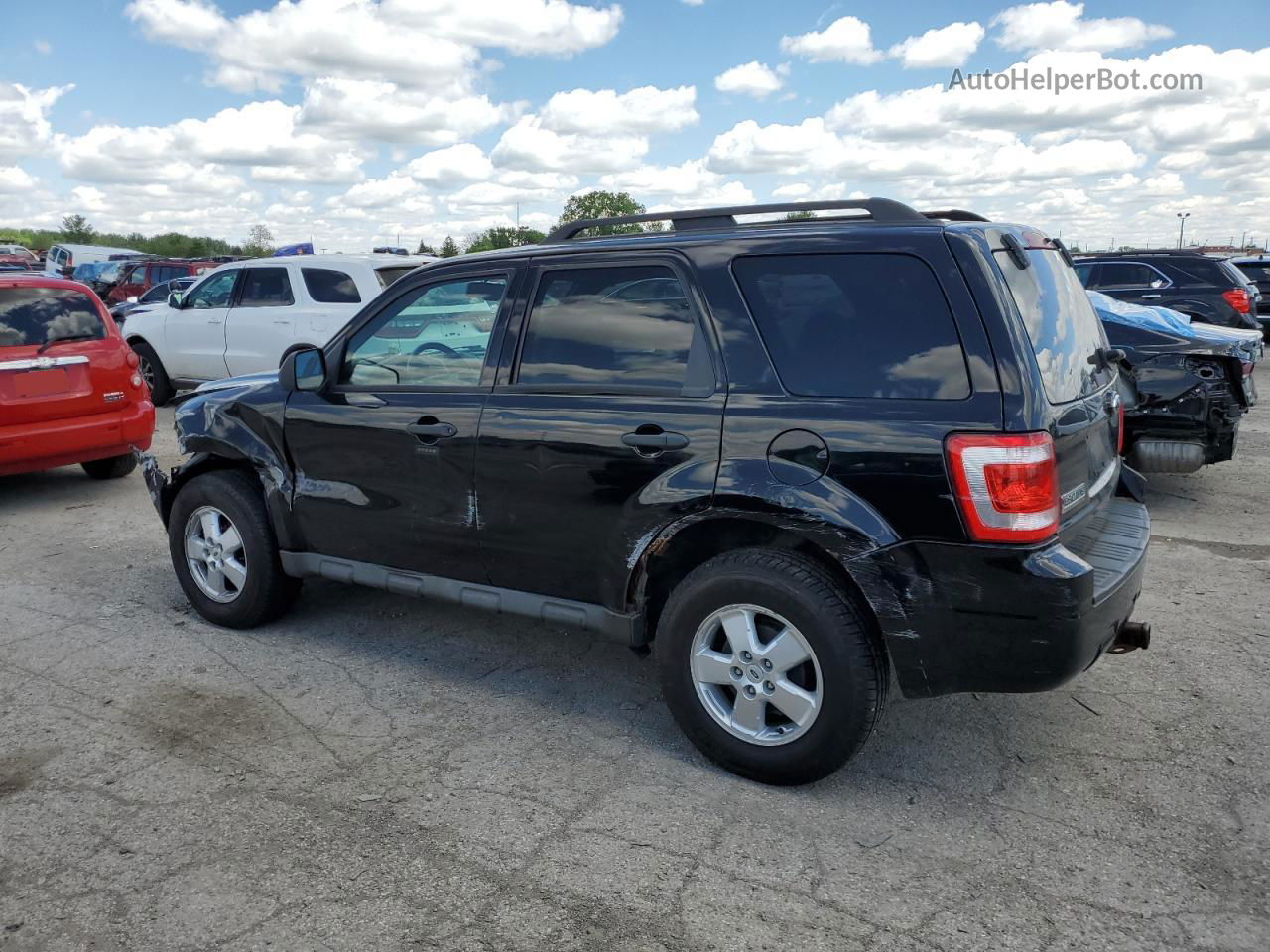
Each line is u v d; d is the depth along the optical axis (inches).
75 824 128.3
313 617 204.5
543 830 125.8
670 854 120.3
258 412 184.7
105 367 309.3
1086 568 118.3
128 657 184.4
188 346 470.3
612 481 141.8
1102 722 153.6
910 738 149.3
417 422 161.6
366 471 170.2
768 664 132.0
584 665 179.6
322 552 181.8
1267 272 759.1
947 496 119.0
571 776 139.3
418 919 108.7
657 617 150.9
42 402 293.3
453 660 182.1
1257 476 324.5
